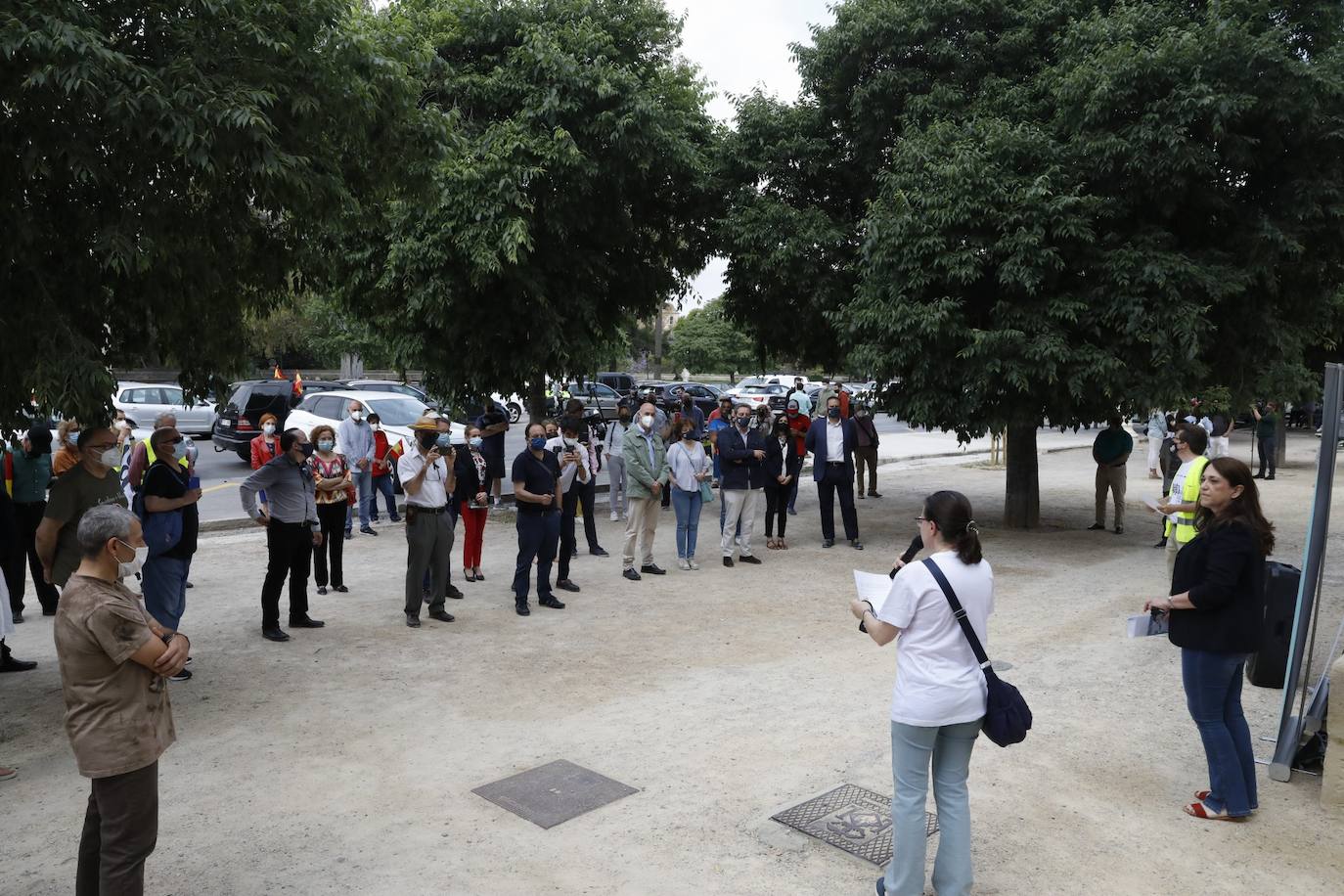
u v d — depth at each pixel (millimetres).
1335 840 4754
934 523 4039
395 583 10734
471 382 15031
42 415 6332
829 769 5621
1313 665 7371
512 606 9680
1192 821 4957
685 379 74062
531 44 13805
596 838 4789
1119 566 11609
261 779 5543
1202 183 11781
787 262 13945
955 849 3994
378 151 7543
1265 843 4719
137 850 3721
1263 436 20250
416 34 13625
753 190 14867
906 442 30312
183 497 7262
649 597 10117
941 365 12094
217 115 5852
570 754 5887
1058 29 12930
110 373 5973
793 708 6684
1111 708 6652
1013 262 11391
